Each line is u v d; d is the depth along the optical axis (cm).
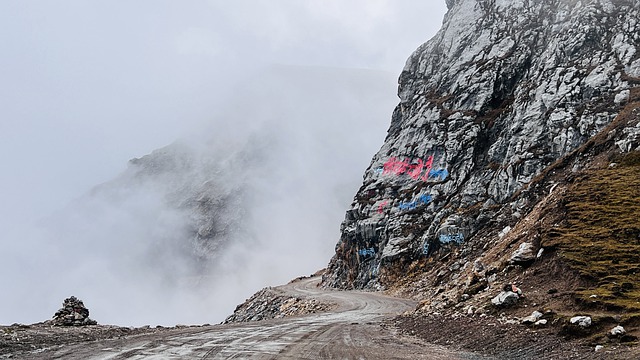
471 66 7250
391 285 5769
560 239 1978
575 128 4944
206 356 1245
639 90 4778
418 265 5600
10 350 1270
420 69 8488
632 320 1193
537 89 5822
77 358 1202
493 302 1734
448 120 6806
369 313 3466
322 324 2423
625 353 1011
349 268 7281
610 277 1566
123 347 1409
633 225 1994
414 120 7506
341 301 4922
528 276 1891
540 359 1125
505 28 7400
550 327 1335
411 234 6038
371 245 6769
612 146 3919
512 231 4031
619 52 5381
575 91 5312
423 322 2056
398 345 1485
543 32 6944
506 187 5297
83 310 2092
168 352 1314
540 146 5247
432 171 6575
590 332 1201
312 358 1211
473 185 5794
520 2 7544
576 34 5934
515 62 6775
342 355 1263
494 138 6212
